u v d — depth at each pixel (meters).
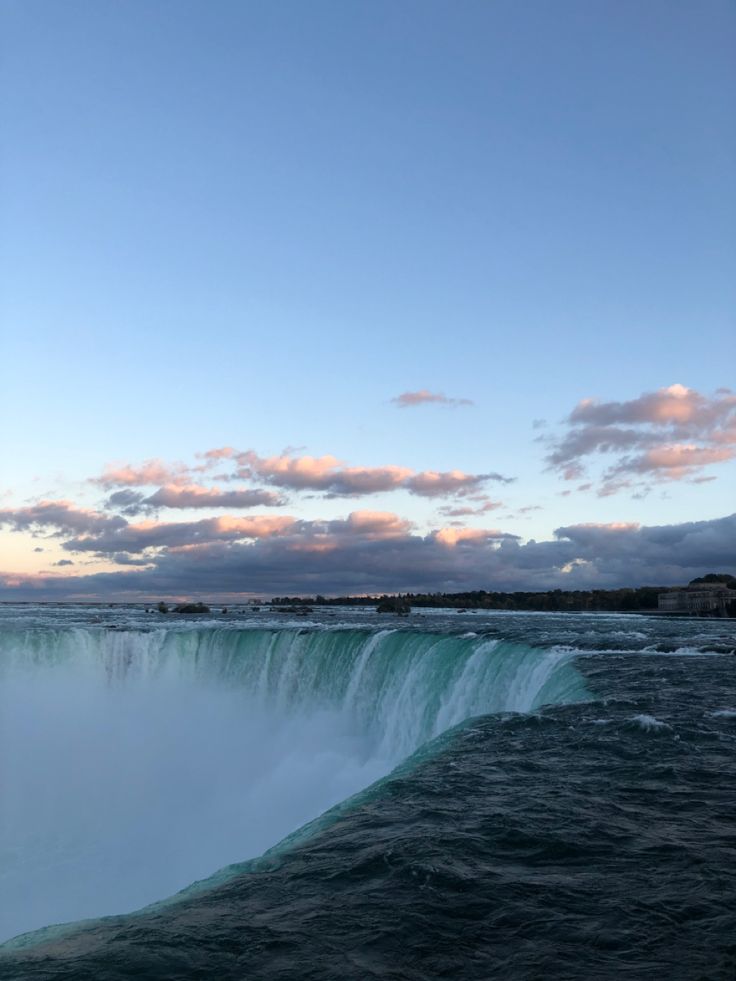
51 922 18.11
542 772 12.40
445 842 9.06
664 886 7.70
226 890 7.83
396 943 6.51
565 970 5.99
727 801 10.72
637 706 18.20
